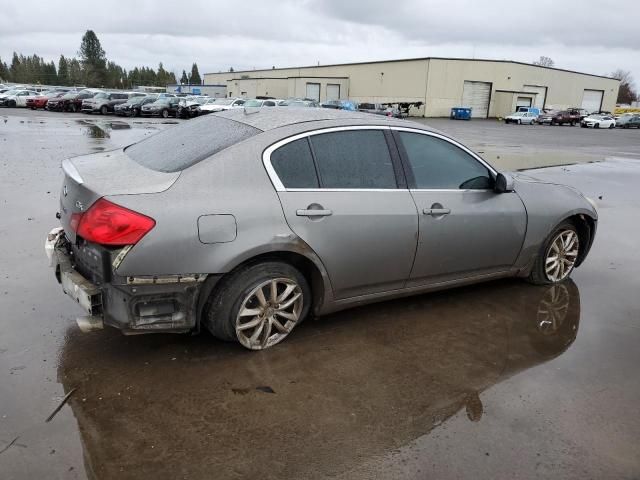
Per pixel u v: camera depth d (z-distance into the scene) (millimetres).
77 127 22938
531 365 3516
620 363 3586
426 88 55844
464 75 56469
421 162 3969
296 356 3490
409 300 4516
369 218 3611
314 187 3471
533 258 4676
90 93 39031
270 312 3469
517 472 2510
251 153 3307
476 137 28359
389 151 3824
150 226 2928
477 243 4203
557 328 4094
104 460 2475
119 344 3529
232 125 3680
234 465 2482
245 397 3012
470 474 2482
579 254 5238
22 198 7727
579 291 4891
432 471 2494
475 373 3387
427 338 3838
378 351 3617
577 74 66375
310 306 3744
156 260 2963
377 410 2947
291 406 2947
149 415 2816
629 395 3203
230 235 3131
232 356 3441
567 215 4742
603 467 2570
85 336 3611
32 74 112500
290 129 3492
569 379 3357
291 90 66938
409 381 3258
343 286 3684
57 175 9961
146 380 3133
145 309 3031
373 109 42969
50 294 4230
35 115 31547
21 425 2684
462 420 2889
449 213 3986
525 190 4566
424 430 2791
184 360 3367
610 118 51688
